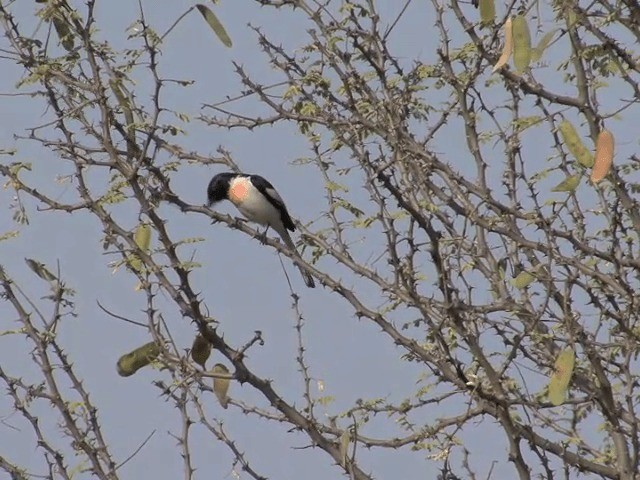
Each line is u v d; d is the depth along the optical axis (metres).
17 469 10.09
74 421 10.22
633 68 11.68
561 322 10.88
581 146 10.34
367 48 12.47
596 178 10.27
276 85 12.75
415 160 11.56
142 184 11.09
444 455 10.38
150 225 10.73
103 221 10.72
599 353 11.15
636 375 12.02
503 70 11.75
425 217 10.51
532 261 12.23
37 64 11.17
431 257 10.34
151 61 10.93
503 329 11.20
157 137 12.05
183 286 10.51
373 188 10.45
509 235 10.88
